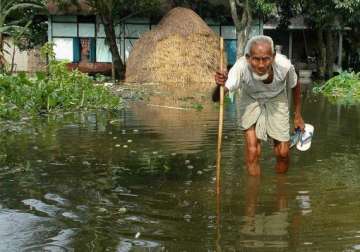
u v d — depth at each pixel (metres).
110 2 21.12
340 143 6.86
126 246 3.30
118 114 10.02
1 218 3.83
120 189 4.64
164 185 4.78
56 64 12.59
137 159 5.87
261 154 6.07
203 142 6.92
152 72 19.66
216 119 9.29
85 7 22.92
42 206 4.12
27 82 11.30
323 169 5.39
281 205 4.17
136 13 22.31
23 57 25.23
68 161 5.75
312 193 4.52
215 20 24.00
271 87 4.87
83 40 23.75
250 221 3.79
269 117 5.03
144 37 20.78
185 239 3.43
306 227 3.67
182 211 4.01
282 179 4.97
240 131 7.87
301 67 26.42
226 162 5.72
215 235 3.50
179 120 9.12
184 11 20.80
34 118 9.33
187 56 19.80
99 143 6.81
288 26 25.27
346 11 22.27
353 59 27.94
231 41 24.12
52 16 23.61
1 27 18.89
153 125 8.48
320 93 15.56
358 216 3.91
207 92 15.47
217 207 4.12
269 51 4.48
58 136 7.32
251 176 5.09
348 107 11.55
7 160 5.77
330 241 3.41
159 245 3.32
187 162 5.70
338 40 28.11
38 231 3.56
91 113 10.16
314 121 9.10
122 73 22.06
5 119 9.11
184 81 19.48
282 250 3.25
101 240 3.40
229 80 4.76
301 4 23.56
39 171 5.28
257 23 23.69
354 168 5.43
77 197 4.38
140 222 3.76
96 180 4.95
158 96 14.05
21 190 4.58
